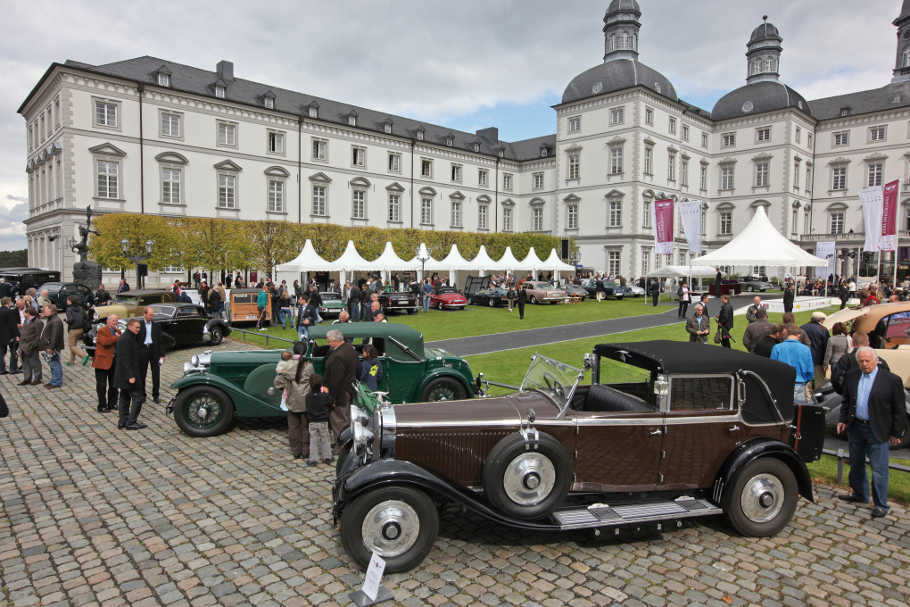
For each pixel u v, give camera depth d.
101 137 37.34
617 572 4.77
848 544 5.28
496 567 4.86
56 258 38.41
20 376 13.30
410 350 9.14
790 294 24.72
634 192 52.94
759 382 5.47
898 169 57.31
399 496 4.76
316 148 49.50
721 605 4.29
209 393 8.69
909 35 60.91
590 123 56.50
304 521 5.75
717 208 63.84
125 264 31.95
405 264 34.19
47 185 40.53
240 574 4.74
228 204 43.66
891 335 11.12
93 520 5.75
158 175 39.91
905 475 7.02
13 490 6.52
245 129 44.38
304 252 31.06
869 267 57.50
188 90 41.09
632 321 24.80
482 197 64.06
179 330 16.53
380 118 56.97
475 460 5.20
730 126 62.53
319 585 4.57
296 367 7.66
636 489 5.34
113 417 9.75
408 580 4.65
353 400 8.03
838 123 61.31
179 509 6.03
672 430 5.31
